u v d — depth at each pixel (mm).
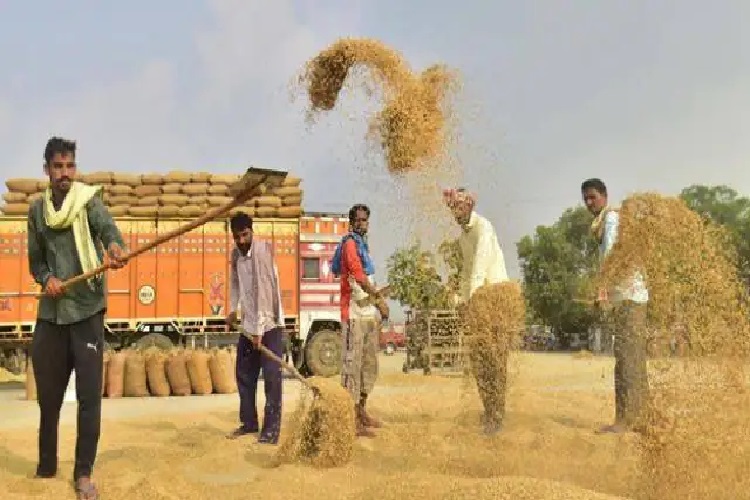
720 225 4395
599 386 9547
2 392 12453
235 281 6184
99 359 4262
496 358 5414
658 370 4055
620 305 5336
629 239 4449
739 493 3465
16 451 5332
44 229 4312
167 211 15023
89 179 14938
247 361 6242
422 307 13211
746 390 3809
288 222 15875
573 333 35625
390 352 30641
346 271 6281
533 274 37906
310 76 5828
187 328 15141
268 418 5820
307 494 3977
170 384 11398
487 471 4348
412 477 3506
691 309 4105
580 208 39438
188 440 5996
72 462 5004
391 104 5559
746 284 4141
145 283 14984
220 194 15430
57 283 4203
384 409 7562
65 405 8844
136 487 4117
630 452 4465
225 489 4184
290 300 15828
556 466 4352
